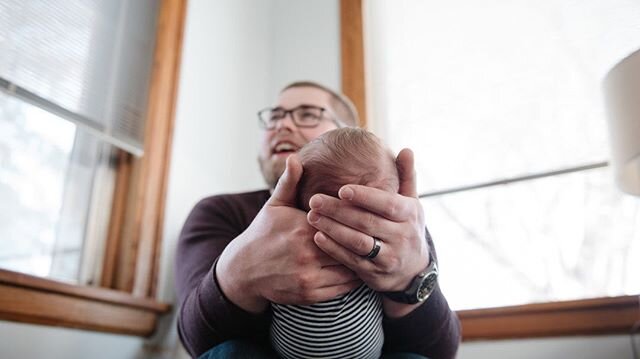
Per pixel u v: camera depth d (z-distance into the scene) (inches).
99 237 51.6
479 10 67.6
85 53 51.1
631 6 58.7
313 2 80.1
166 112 58.3
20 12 45.6
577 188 55.9
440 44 68.7
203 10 68.6
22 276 38.8
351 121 52.6
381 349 28.7
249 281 24.8
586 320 49.1
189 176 60.2
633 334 47.1
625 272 51.8
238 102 71.5
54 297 41.3
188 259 34.2
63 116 47.4
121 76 54.4
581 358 48.5
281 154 45.0
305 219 24.0
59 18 49.1
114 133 51.9
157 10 61.3
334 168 24.8
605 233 53.5
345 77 71.6
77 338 43.5
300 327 24.9
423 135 65.8
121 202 53.6
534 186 58.0
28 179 46.0
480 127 62.7
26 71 45.3
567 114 58.6
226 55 71.1
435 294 28.4
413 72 69.3
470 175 61.5
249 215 37.0
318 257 23.5
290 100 48.6
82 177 51.3
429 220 61.9
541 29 62.9
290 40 79.9
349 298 24.9
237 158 68.9
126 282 50.4
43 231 46.7
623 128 44.3
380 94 70.5
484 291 56.9
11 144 44.9
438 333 28.7
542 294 54.4
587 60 59.3
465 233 59.7
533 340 50.9
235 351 25.7
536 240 56.2
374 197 22.5
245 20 77.0
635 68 44.3
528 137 59.8
